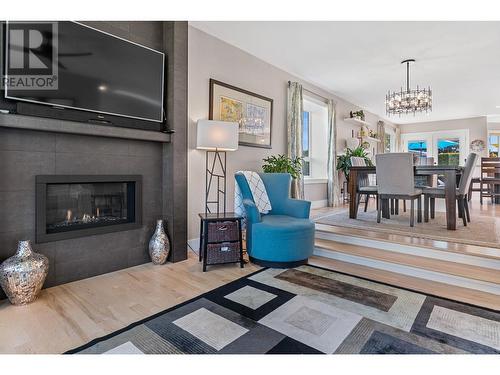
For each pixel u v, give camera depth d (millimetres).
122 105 2561
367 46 3711
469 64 4309
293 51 3883
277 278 2471
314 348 1507
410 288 2258
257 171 4113
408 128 9289
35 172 2186
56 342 1543
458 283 2283
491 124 8172
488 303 2002
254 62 4031
